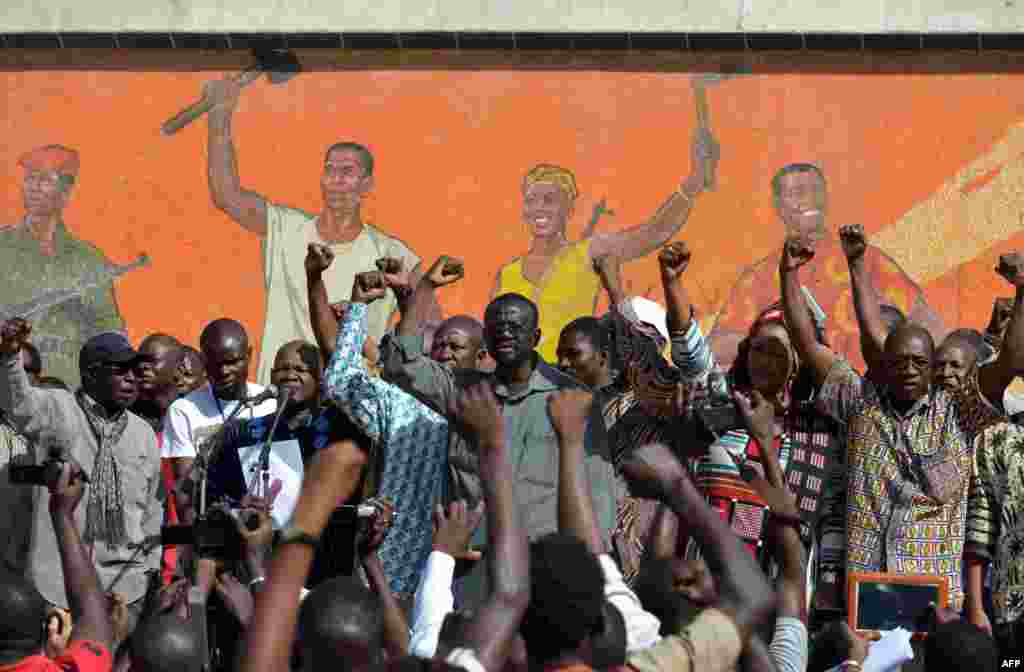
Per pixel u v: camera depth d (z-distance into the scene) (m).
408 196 15.08
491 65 15.11
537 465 7.77
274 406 9.88
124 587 9.57
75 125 15.35
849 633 6.63
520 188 14.99
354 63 15.23
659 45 14.93
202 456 8.34
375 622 4.83
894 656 7.12
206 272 15.17
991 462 8.70
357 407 7.62
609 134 14.95
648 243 14.83
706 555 4.39
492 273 14.95
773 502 6.10
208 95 15.30
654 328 9.14
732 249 14.73
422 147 15.12
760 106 14.84
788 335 8.76
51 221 15.27
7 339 9.38
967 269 14.57
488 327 7.99
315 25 15.18
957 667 5.98
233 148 15.26
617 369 9.34
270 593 4.58
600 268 10.83
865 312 9.02
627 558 7.86
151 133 15.30
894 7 14.69
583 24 14.95
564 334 9.31
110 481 9.66
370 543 6.21
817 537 8.63
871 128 14.73
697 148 14.85
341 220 15.12
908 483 8.40
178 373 11.16
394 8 15.12
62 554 5.85
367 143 15.15
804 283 14.65
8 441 9.87
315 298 8.55
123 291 15.18
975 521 8.71
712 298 14.70
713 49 14.88
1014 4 14.57
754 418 6.23
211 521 6.34
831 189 14.70
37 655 5.50
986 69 14.66
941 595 7.83
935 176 14.65
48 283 15.21
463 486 7.63
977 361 9.78
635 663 4.30
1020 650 8.44
